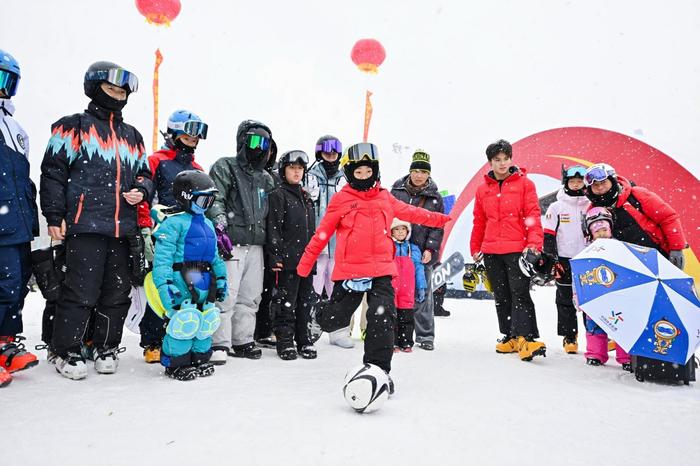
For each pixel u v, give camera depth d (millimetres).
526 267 4523
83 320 3588
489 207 5039
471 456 2139
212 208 4309
